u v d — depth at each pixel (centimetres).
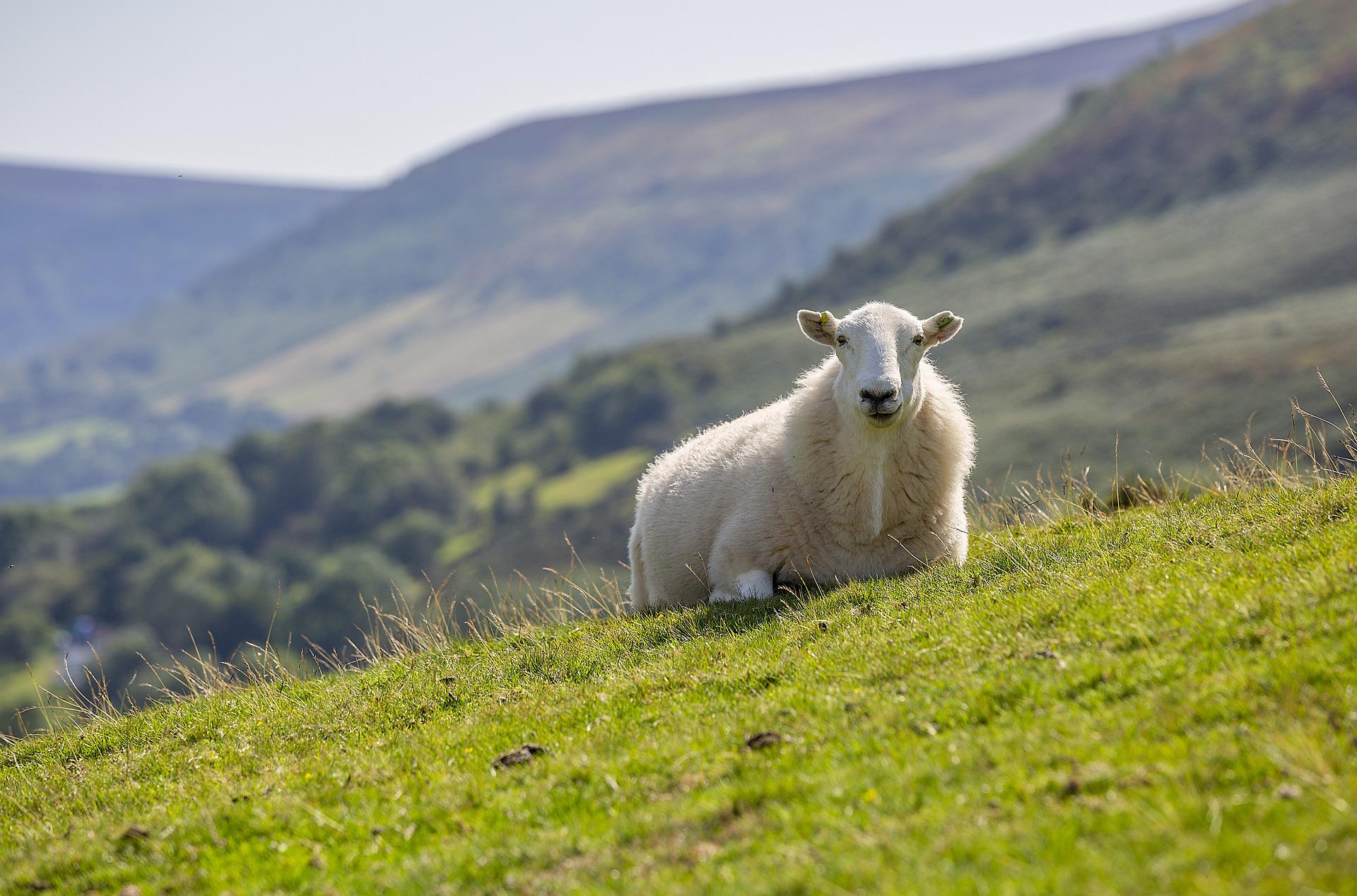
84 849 734
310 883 629
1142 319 12638
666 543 1237
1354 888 441
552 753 762
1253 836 483
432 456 14800
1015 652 755
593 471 13975
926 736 662
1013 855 507
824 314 1141
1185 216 16725
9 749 1109
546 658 1020
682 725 760
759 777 647
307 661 1227
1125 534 1038
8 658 9800
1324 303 11150
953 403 1135
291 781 797
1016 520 1279
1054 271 16025
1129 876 470
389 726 924
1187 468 5522
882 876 509
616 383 15625
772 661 852
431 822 689
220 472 13812
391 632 1269
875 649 825
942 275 19162
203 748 944
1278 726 570
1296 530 881
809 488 1099
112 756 988
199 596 9906
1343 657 621
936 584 984
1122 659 692
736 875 540
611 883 563
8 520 13038
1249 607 717
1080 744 596
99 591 11281
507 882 589
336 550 12431
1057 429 9400
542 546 10750
